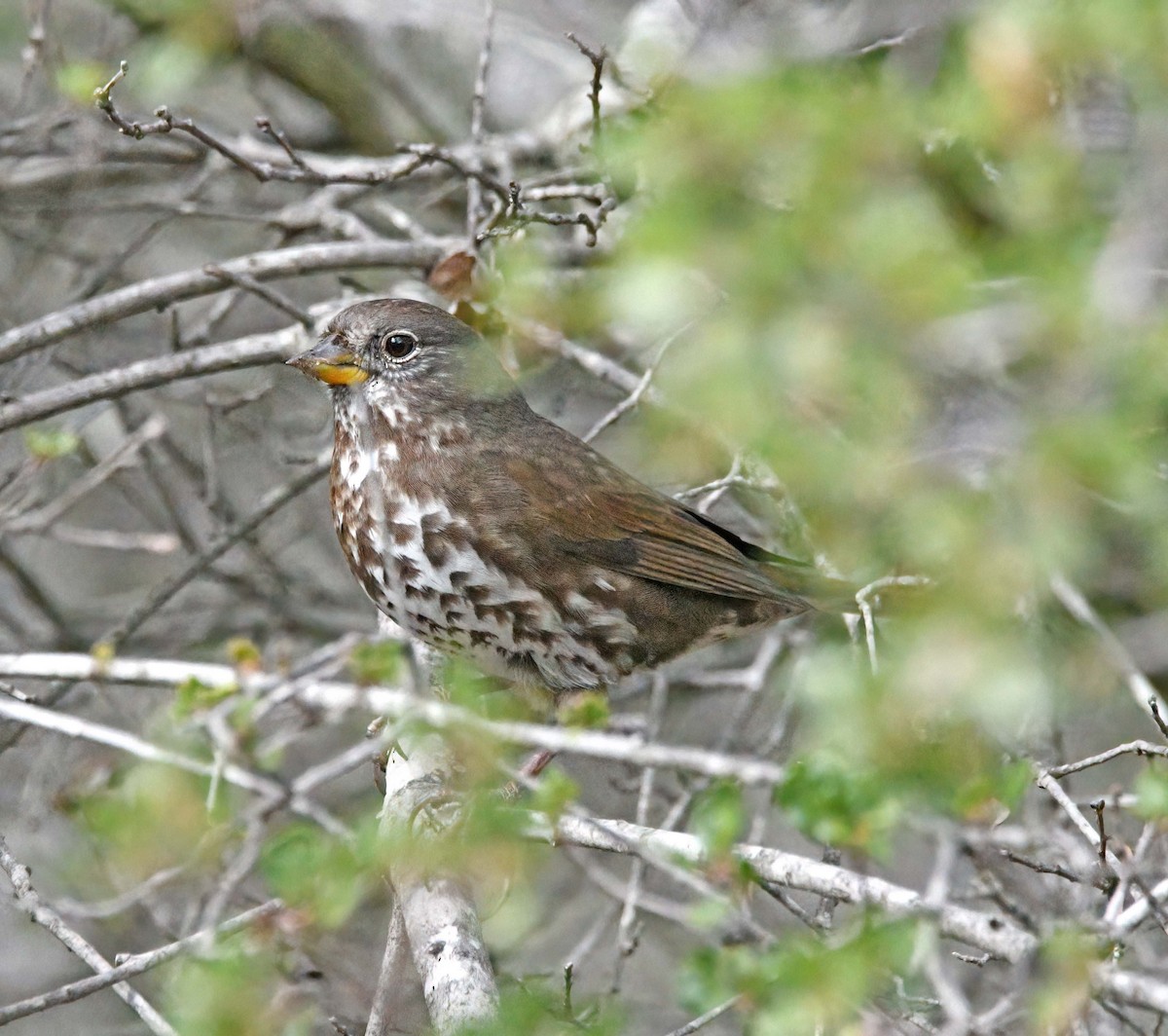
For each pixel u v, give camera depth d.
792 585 12.08
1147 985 7.24
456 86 18.44
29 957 14.20
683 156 8.74
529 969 13.02
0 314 15.50
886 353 8.42
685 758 7.69
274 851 8.09
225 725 8.15
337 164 14.51
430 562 11.60
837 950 7.19
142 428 14.69
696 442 10.45
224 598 16.59
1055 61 8.86
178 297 12.70
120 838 8.19
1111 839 9.38
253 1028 8.03
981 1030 7.30
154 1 13.84
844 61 11.25
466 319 12.77
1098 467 8.17
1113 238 8.38
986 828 7.86
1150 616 12.70
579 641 11.95
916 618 8.08
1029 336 8.38
